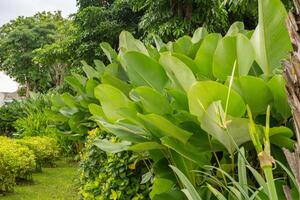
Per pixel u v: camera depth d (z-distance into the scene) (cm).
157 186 279
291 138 228
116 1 1588
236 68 236
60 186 873
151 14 1166
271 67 236
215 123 196
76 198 742
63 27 2581
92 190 438
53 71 2959
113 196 384
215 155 234
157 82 279
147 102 247
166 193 254
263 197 187
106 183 401
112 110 279
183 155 232
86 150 514
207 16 1055
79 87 661
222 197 173
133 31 1525
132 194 384
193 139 231
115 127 274
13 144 920
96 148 451
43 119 1334
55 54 1919
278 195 204
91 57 1603
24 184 894
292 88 127
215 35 262
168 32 1080
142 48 362
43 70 3045
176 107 244
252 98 217
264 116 226
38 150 1065
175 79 240
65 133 828
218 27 1065
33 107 1481
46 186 877
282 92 211
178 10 1106
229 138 202
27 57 3042
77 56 1669
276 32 229
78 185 726
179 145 235
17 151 865
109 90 272
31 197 768
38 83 3244
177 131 225
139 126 264
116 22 1590
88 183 459
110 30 1560
